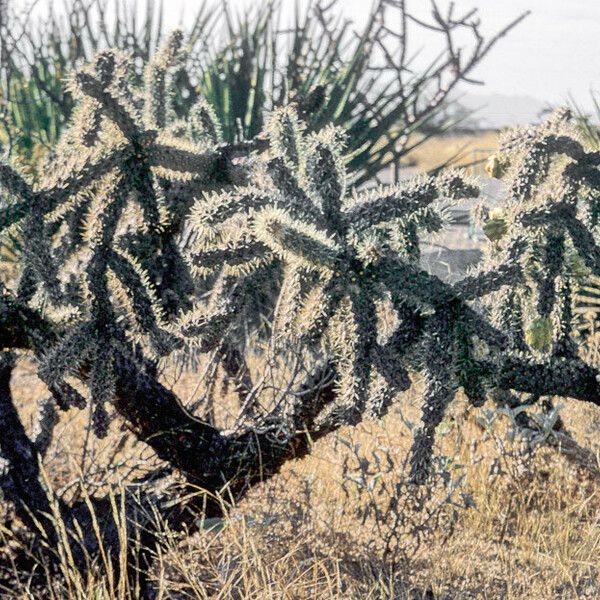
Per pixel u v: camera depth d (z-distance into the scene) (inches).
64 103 267.7
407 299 93.7
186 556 117.4
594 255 100.0
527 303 108.7
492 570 124.7
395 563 122.0
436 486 134.9
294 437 116.3
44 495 112.5
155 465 126.9
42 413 126.1
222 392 132.3
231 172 111.6
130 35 296.8
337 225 95.0
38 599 107.6
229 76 294.0
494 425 157.3
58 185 100.8
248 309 154.3
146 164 103.6
